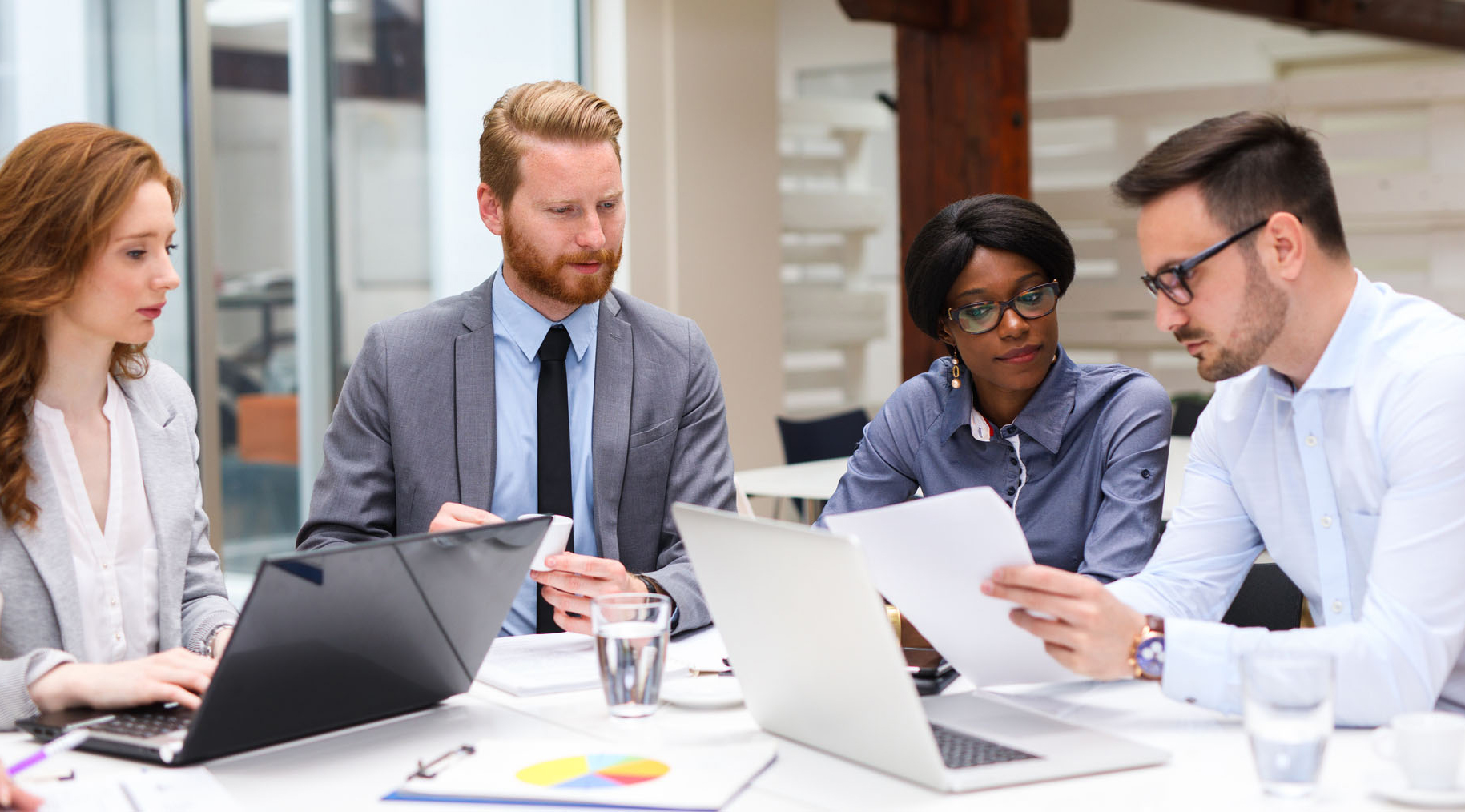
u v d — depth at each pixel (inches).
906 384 86.1
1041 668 57.0
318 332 171.5
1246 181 55.1
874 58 316.2
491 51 187.5
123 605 66.5
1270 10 237.3
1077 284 254.5
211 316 158.9
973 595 53.6
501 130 78.3
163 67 155.6
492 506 82.0
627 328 84.6
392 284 179.0
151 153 64.0
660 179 200.4
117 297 62.3
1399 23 260.1
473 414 81.4
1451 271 233.9
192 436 73.0
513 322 82.4
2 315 61.6
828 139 275.3
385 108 177.0
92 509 66.2
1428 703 53.2
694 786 47.4
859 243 267.3
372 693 55.6
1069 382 78.4
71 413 65.9
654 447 83.0
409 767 51.7
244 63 162.7
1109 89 313.4
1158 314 58.5
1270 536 64.9
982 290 74.2
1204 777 47.8
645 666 56.7
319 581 49.8
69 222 60.8
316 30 169.5
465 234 186.5
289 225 168.1
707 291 206.5
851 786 48.1
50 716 56.4
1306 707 44.6
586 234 77.2
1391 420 57.2
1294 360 59.7
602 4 195.2
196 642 68.3
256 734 52.5
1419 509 54.9
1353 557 61.5
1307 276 57.1
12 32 144.0
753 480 148.4
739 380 212.1
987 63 188.9
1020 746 50.6
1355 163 292.8
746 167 211.8
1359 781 46.9
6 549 62.6
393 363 82.0
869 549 53.4
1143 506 74.9
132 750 52.3
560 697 61.6
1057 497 79.0
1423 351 57.2
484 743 53.1
